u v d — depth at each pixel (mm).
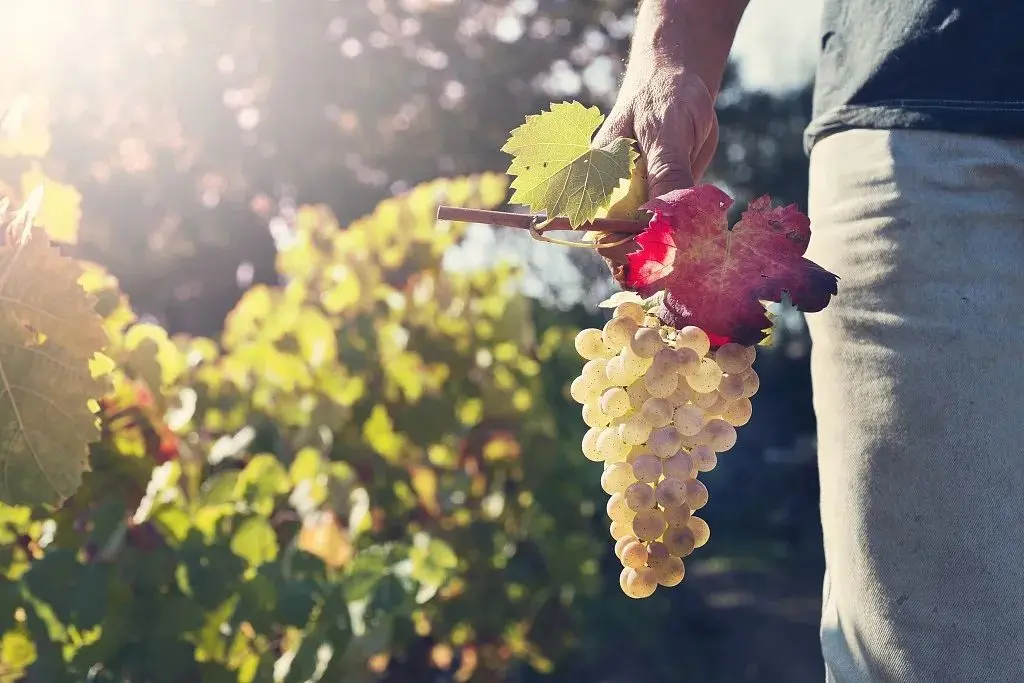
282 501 2908
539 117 1172
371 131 8977
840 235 1479
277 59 8102
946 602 1319
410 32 9406
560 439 4820
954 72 1386
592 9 10820
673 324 1114
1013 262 1336
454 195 4301
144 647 2193
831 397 1480
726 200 1095
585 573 4633
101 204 6836
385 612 2605
